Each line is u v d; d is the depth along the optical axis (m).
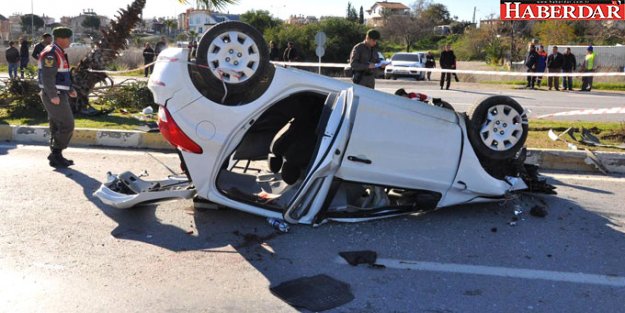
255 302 3.79
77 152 8.11
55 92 6.80
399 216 5.42
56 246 4.65
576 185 6.69
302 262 4.42
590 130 9.71
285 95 5.01
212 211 5.47
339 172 5.02
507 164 5.64
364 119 4.97
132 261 4.39
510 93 18.89
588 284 4.12
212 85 4.81
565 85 20.75
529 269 4.36
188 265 4.34
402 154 5.12
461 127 5.34
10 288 3.91
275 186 5.64
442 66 20.09
